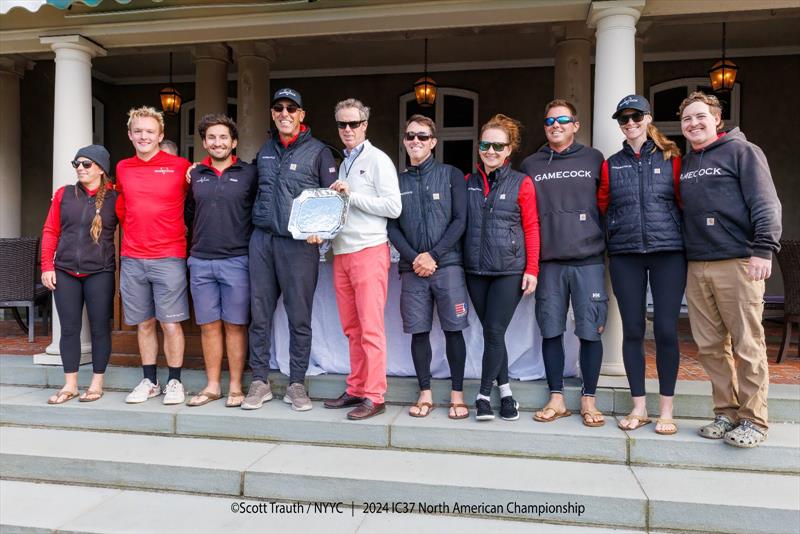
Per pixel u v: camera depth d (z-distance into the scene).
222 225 3.85
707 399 3.69
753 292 3.19
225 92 7.37
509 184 3.58
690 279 3.40
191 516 3.08
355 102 3.67
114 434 3.86
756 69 8.27
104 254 4.09
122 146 9.77
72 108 4.69
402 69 9.04
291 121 3.68
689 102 3.32
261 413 3.78
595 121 3.99
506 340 4.12
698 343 3.43
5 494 3.35
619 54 3.89
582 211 3.53
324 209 3.53
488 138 3.55
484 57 8.63
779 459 3.21
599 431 3.45
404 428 3.55
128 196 3.94
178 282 4.00
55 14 4.67
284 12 4.42
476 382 4.00
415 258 3.59
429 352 3.81
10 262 5.79
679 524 2.90
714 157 3.25
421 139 3.61
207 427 3.77
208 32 4.62
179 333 4.07
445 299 3.64
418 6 4.24
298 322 3.83
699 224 3.27
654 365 4.73
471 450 3.49
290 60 8.73
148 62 8.88
